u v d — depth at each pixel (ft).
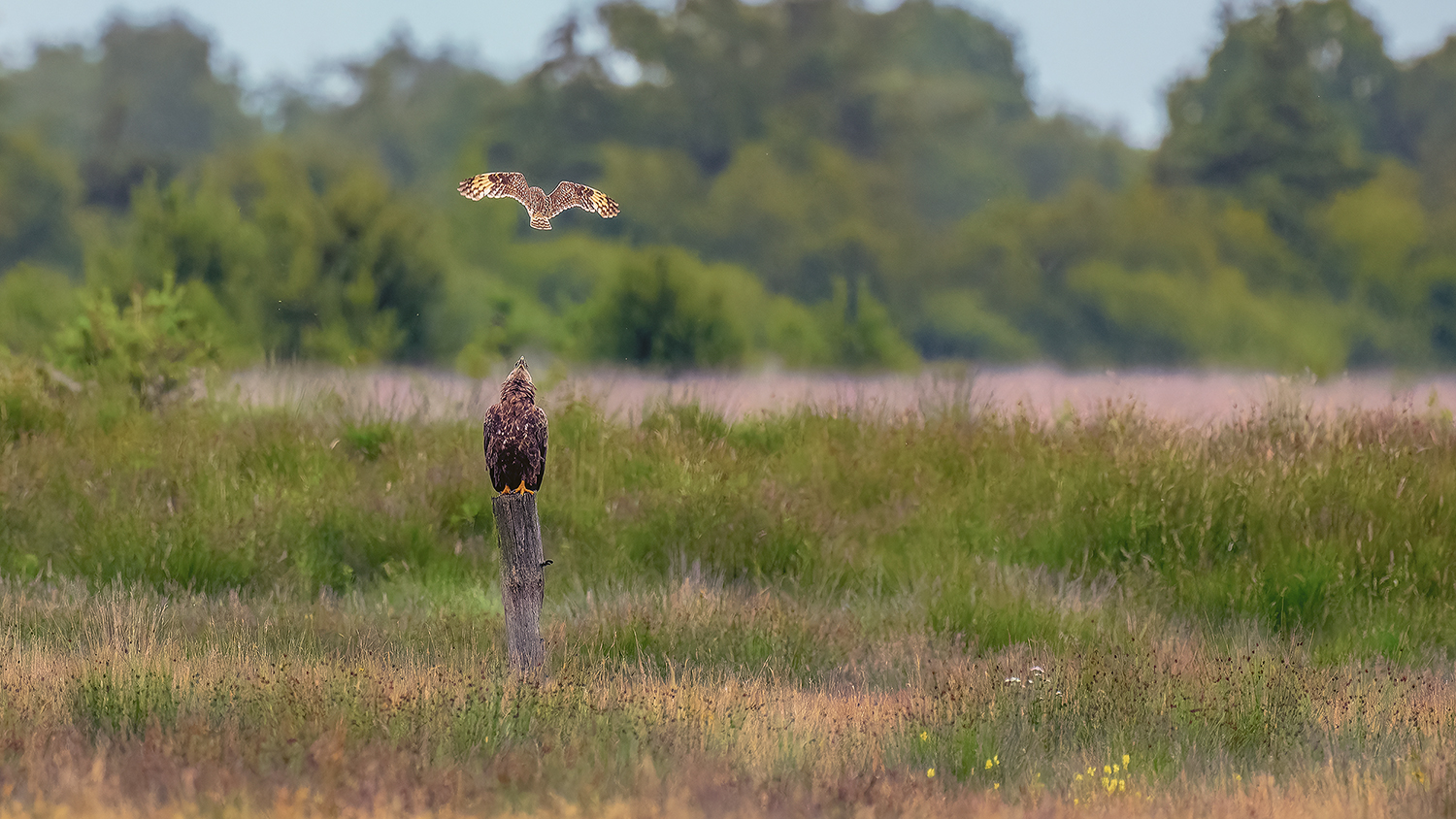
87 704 25.25
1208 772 25.17
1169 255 174.60
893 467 51.24
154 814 19.26
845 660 34.63
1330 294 172.55
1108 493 45.96
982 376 85.40
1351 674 32.14
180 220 110.63
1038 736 26.94
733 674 32.24
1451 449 50.85
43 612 34.58
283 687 26.37
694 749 24.48
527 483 29.19
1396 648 36.47
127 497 44.80
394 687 27.20
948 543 44.01
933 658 34.37
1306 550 41.11
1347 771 24.84
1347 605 38.91
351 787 20.84
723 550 43.45
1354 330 167.22
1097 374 132.16
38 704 24.84
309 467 48.60
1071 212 180.34
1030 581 40.34
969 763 25.38
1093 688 29.73
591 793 21.44
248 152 145.89
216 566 40.47
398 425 54.85
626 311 113.80
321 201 121.08
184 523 42.06
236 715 24.91
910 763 25.48
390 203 122.62
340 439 52.80
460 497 46.26
